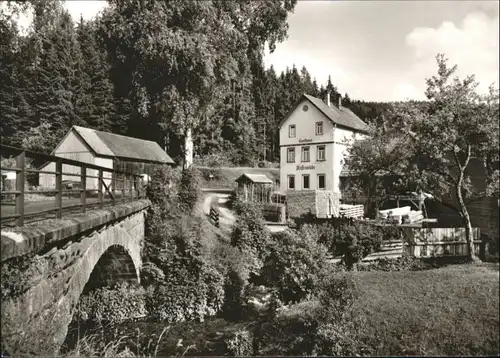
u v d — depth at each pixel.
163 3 29.12
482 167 20.84
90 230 8.27
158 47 28.70
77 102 44.44
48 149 38.12
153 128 47.31
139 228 15.25
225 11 31.98
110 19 31.75
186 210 18.88
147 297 14.96
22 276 5.23
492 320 10.98
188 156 32.47
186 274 15.38
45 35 21.89
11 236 4.82
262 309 14.48
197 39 28.78
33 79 42.72
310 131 35.09
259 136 61.12
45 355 5.84
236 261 17.17
